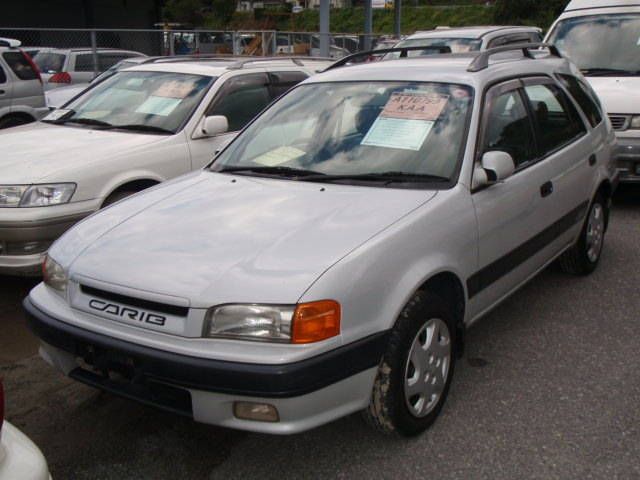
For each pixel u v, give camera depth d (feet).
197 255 10.25
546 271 18.90
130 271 10.19
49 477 6.82
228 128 21.16
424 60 15.56
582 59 27.99
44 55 50.98
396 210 11.22
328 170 13.01
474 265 12.15
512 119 14.26
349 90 14.62
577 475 10.23
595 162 17.40
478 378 13.16
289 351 9.16
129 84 22.43
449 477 10.26
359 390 9.89
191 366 9.24
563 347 14.46
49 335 10.62
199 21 141.38
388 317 10.13
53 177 16.80
